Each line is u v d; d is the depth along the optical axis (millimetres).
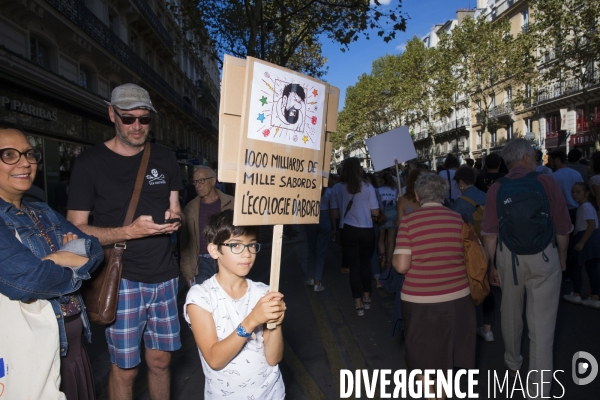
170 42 28344
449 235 3162
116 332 2842
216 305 2088
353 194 5812
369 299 6039
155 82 23953
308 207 2330
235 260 2094
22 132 2225
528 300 3398
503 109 38594
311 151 2346
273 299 1929
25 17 12430
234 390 2051
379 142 6816
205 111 48156
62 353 2154
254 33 13500
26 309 1975
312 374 4172
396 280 4082
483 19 32688
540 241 3281
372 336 5078
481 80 33531
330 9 15055
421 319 3156
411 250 3199
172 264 3059
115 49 18234
